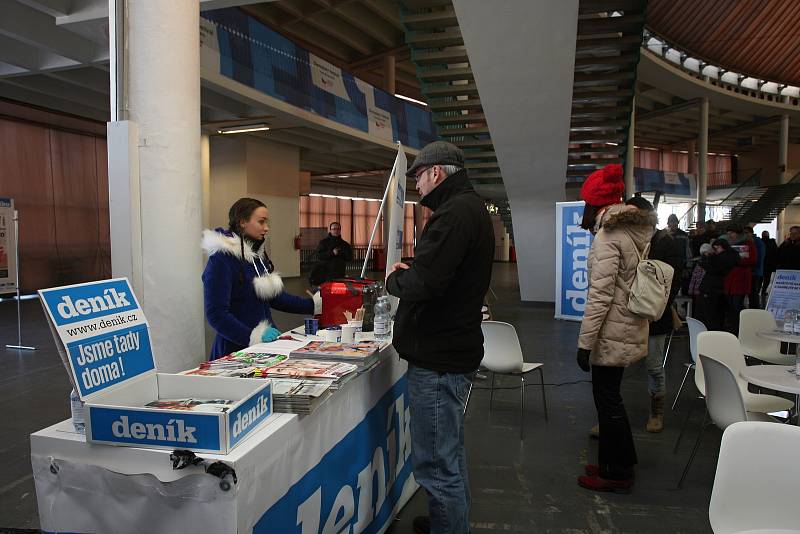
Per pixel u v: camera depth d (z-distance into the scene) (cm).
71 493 122
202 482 112
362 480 193
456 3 406
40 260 1077
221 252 238
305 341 235
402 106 1384
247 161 1266
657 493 267
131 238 197
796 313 421
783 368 284
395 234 253
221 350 247
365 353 191
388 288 185
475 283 183
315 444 152
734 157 2938
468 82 830
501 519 243
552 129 597
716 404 259
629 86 700
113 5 198
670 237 369
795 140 2764
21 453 303
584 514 247
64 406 389
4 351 569
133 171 197
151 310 205
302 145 1351
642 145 2791
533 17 417
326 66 1088
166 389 145
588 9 584
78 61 717
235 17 831
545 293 1018
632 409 399
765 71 1997
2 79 799
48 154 1089
